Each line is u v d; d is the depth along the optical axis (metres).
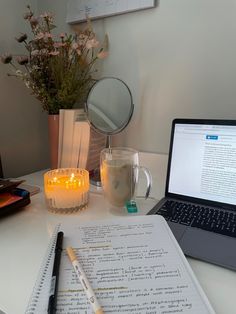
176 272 0.43
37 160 1.16
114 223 0.58
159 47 0.86
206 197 0.67
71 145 0.92
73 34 1.02
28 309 0.37
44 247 0.53
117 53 0.95
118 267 0.44
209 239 0.53
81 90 0.97
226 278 0.44
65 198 0.67
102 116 0.89
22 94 1.06
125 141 0.99
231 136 0.65
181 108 0.86
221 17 0.74
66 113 0.90
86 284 0.40
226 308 0.38
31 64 0.95
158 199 0.76
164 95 0.88
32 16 0.94
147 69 0.90
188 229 0.57
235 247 0.50
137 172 0.71
